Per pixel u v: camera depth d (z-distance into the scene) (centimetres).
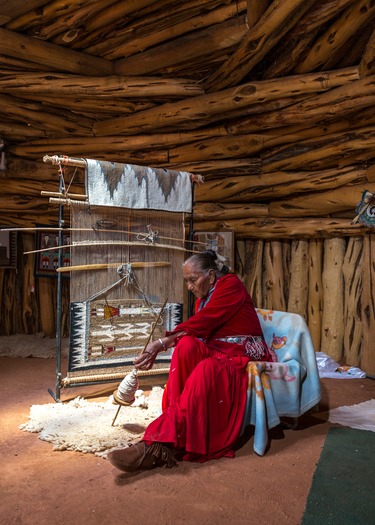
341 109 479
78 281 373
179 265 415
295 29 448
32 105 594
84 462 257
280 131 541
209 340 301
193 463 258
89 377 375
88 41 530
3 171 618
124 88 557
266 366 285
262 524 201
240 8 459
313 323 547
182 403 258
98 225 379
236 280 306
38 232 622
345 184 510
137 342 398
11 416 333
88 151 620
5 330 634
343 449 279
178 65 538
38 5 471
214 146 572
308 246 558
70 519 202
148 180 392
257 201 586
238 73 504
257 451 268
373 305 490
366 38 453
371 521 203
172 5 473
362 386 433
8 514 205
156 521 202
